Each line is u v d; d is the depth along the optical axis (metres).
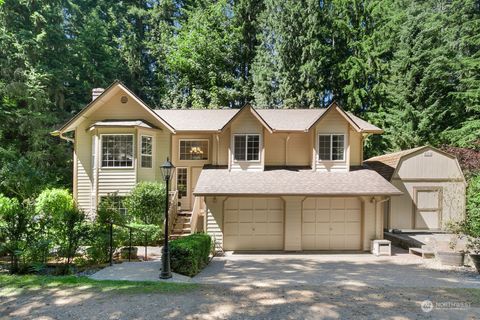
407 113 24.36
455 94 23.73
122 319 5.68
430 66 23.67
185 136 17.45
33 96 21.22
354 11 28.58
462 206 16.23
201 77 31.58
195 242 10.50
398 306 6.58
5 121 20.48
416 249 13.49
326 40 28.64
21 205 11.50
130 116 16.75
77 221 9.94
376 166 18.98
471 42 24.34
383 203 15.78
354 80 26.86
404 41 25.27
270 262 12.26
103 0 34.78
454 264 11.52
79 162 16.52
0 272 8.83
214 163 16.77
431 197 16.39
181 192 17.56
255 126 15.91
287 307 6.37
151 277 8.73
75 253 10.24
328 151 15.93
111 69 30.23
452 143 23.39
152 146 16.66
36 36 22.72
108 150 15.95
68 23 29.52
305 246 14.74
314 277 9.80
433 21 25.11
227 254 13.85
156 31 34.88
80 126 16.66
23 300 6.55
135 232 13.80
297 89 27.12
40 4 23.52
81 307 6.20
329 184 14.63
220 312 6.05
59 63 24.75
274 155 16.72
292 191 13.95
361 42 27.56
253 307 6.34
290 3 27.16
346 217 14.88
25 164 16.67
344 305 6.55
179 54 31.28
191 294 7.10
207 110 19.67
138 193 14.88
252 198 14.73
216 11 32.09
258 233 14.67
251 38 32.84
